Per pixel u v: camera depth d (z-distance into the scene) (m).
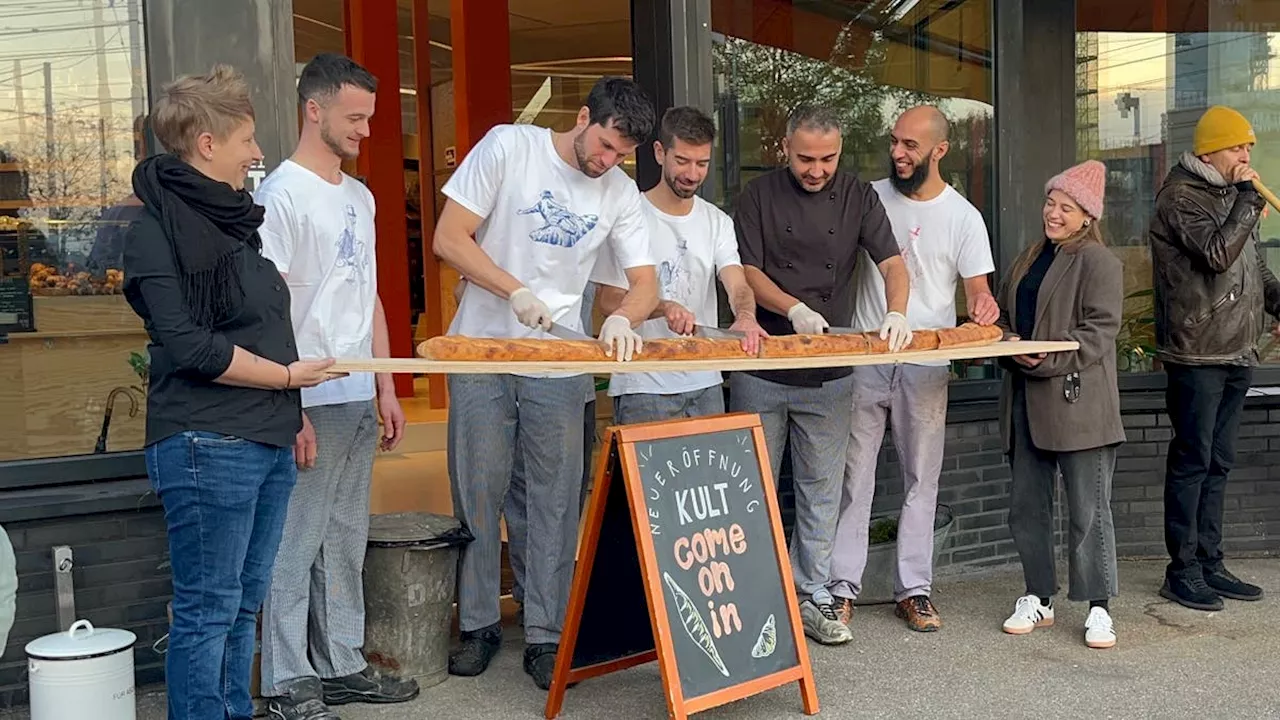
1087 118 5.31
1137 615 4.29
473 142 8.23
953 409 4.93
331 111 3.14
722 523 3.23
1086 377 3.88
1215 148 4.23
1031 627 4.08
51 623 3.41
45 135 3.65
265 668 3.21
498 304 3.44
